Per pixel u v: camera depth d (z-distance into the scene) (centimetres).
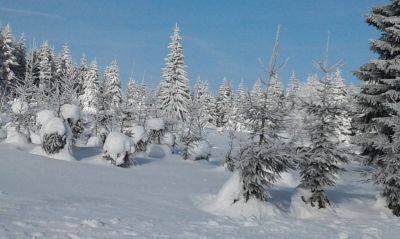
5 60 5788
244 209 1339
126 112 3022
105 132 2969
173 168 2430
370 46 2588
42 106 2812
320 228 1221
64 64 7450
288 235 1067
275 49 1432
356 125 2653
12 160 1805
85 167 1959
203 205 1409
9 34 5869
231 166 2472
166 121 3562
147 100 3812
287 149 1425
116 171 1997
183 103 5000
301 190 1570
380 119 2267
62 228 820
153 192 1534
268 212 1360
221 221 1159
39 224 827
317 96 1586
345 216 1492
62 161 2028
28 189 1231
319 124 1527
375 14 2580
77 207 1064
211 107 8256
